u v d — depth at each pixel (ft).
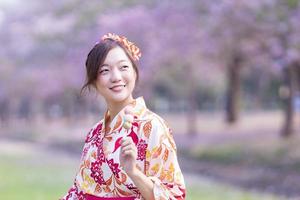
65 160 103.71
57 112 279.90
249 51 87.76
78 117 224.53
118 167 12.14
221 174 71.46
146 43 94.79
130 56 12.73
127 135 12.28
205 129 121.90
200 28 82.79
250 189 58.54
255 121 130.41
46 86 167.43
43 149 141.59
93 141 12.78
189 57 96.02
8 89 206.08
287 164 68.28
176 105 250.57
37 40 155.22
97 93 13.58
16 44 172.55
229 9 70.90
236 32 75.05
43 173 76.64
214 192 55.67
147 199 11.76
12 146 156.25
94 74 12.62
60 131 187.01
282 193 55.01
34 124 246.88
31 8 166.09
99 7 115.14
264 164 71.82
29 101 252.21
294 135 87.81
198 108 246.88
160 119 12.50
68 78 151.53
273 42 71.87
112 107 12.78
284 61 70.95
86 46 110.63
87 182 12.67
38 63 170.50
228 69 114.93
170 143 12.24
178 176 12.17
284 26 66.80
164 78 179.63
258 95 206.08
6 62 197.57
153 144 12.09
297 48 67.31
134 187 12.06
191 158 88.79
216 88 220.64
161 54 94.17
